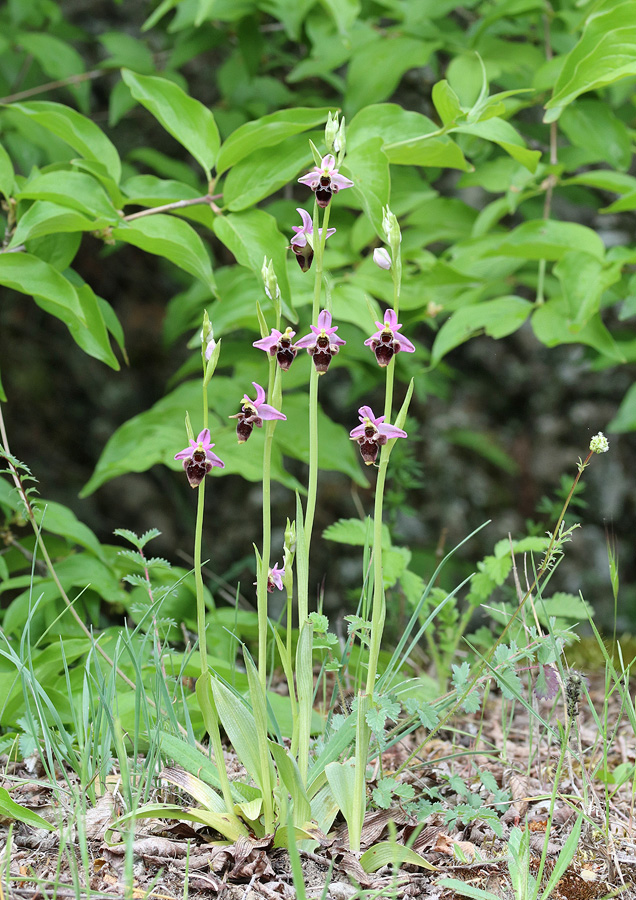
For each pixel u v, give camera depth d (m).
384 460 1.97
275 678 2.34
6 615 2.21
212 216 2.24
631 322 3.44
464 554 4.12
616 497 4.21
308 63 2.49
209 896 1.98
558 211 3.77
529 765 2.12
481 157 2.58
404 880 1.99
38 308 4.18
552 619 2.11
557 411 4.41
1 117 2.76
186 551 4.12
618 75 2.13
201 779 2.03
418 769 2.13
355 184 2.15
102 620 2.37
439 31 2.53
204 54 3.78
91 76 2.95
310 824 2.00
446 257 2.43
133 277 4.43
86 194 2.18
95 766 2.07
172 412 2.36
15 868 2.00
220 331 2.27
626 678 2.05
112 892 1.98
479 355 4.48
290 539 1.99
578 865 2.02
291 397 2.39
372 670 1.99
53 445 4.21
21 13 2.90
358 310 2.30
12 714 2.14
